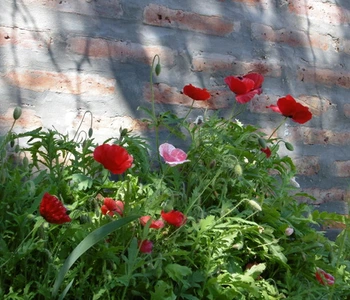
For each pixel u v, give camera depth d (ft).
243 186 6.61
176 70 7.49
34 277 5.22
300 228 6.75
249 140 7.08
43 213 4.89
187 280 5.55
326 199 8.56
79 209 5.82
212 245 5.77
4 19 6.55
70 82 6.86
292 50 8.41
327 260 6.63
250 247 6.32
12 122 6.56
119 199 6.01
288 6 8.43
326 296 6.13
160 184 5.96
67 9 6.86
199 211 6.04
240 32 7.98
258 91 6.54
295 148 8.34
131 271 5.12
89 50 6.97
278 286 6.33
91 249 5.39
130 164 5.28
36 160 6.25
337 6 8.89
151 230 5.61
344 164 8.76
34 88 6.68
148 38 7.32
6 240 5.51
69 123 6.84
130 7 7.23
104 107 7.03
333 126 8.72
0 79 6.52
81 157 6.34
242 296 5.69
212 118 7.09
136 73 7.23
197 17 7.66
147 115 7.26
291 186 7.17
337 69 8.82
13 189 5.58
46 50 6.74
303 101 8.46
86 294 5.24
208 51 7.72
